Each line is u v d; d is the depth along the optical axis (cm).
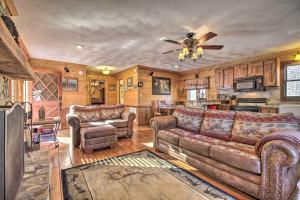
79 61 551
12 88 306
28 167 184
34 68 498
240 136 248
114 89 849
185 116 344
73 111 424
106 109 472
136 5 216
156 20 257
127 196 183
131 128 453
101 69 731
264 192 171
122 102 776
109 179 219
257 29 292
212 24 271
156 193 189
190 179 220
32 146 279
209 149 225
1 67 165
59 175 229
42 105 504
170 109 604
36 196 133
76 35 315
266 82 472
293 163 156
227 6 219
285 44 379
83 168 252
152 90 688
